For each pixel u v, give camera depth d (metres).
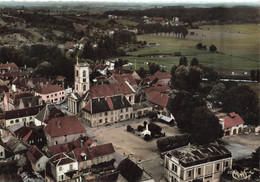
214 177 89.50
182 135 111.56
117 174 78.31
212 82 150.25
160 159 103.00
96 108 138.50
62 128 113.00
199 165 86.38
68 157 90.19
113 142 117.81
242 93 127.19
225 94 133.88
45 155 95.44
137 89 175.62
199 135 107.06
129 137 123.31
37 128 121.50
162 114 147.88
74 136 114.31
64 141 112.44
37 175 89.12
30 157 93.62
